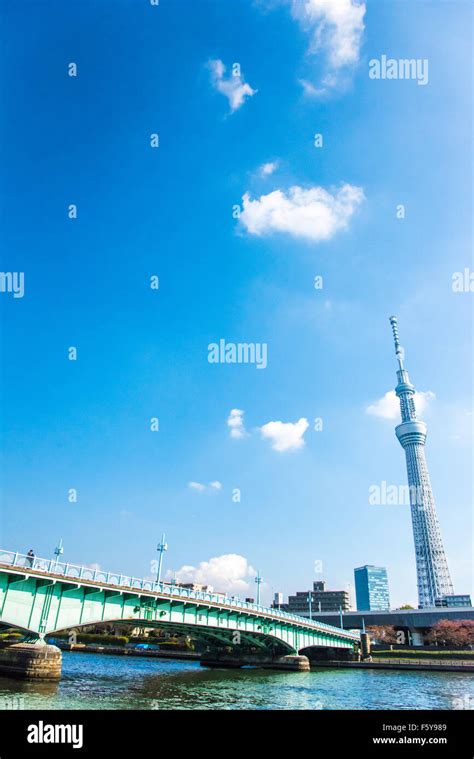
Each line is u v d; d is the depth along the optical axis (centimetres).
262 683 6362
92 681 5259
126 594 5325
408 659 11562
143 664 8919
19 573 4097
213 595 6831
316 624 9838
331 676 8212
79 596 4800
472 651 12319
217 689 5416
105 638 14088
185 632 7881
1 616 4034
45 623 4394
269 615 8019
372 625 15888
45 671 4206
